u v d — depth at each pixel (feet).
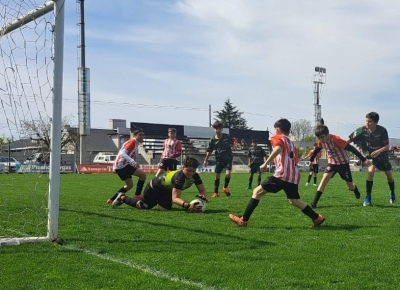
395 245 17.21
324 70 197.67
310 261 14.62
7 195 38.91
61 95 18.08
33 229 20.66
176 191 26.99
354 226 21.77
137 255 15.37
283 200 34.32
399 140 242.78
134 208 29.17
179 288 11.78
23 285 11.92
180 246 16.84
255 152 51.42
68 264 14.07
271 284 12.12
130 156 31.22
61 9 18.08
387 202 33.40
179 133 172.35
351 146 29.04
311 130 304.09
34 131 20.75
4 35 21.20
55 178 17.81
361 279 12.65
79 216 25.16
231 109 256.11
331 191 45.98
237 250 16.24
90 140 201.26
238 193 44.04
